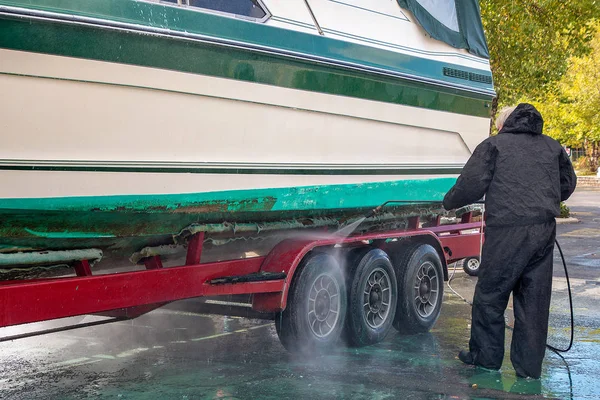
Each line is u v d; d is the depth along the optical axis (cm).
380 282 695
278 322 604
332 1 613
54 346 650
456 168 770
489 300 582
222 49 520
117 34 457
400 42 685
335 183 629
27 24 416
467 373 580
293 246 607
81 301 457
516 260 565
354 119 641
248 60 540
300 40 579
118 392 510
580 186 4688
